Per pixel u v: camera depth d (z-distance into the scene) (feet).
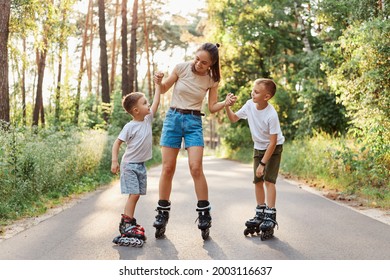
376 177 39.32
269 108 23.48
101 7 91.61
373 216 29.07
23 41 113.91
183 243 21.94
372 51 45.03
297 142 82.43
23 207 29.81
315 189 43.80
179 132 23.48
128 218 21.90
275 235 23.54
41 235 23.38
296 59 107.14
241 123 128.98
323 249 20.80
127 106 22.72
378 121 43.01
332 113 83.15
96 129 82.38
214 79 23.86
